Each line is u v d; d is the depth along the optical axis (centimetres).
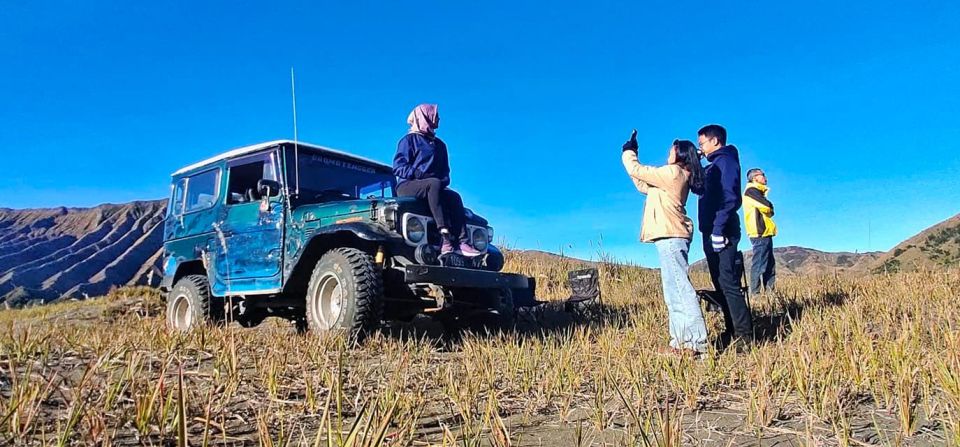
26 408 225
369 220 498
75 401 218
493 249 583
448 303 514
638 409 258
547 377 321
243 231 589
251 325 650
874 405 283
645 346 440
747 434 244
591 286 708
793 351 362
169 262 693
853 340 403
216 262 614
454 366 385
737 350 441
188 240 662
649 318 589
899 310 565
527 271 1065
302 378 330
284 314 633
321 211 529
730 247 465
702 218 480
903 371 291
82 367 343
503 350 415
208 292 627
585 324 614
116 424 224
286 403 279
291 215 550
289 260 541
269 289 556
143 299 1078
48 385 246
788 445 230
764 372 313
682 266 422
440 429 245
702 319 412
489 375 315
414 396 281
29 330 428
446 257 507
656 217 432
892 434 240
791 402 288
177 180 711
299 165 580
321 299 493
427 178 528
